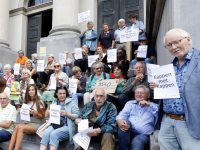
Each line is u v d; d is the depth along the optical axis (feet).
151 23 19.39
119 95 11.53
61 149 10.78
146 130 9.09
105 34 20.54
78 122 9.75
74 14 23.93
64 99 11.62
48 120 11.94
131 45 19.19
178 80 5.71
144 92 9.53
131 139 9.37
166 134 5.85
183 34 5.54
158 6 14.03
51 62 18.49
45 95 14.65
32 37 34.76
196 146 5.09
